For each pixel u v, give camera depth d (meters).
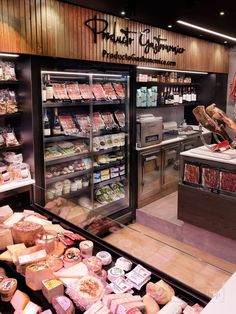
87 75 3.82
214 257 3.52
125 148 4.48
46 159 3.50
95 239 2.00
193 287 1.61
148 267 1.71
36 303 1.51
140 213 4.48
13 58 3.26
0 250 1.87
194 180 3.55
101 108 4.45
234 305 1.13
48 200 2.80
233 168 3.23
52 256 1.74
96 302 1.41
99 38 3.71
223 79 6.58
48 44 3.17
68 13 3.32
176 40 5.02
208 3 3.22
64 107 3.95
